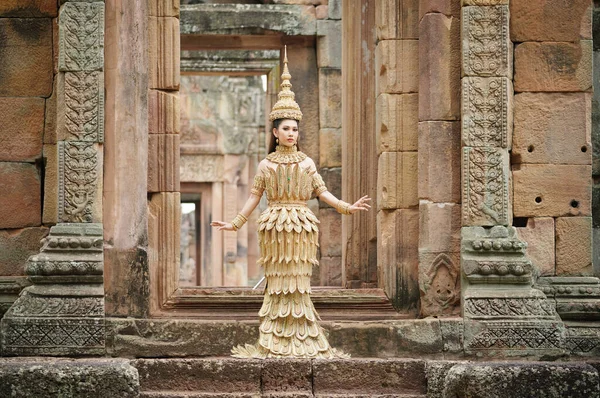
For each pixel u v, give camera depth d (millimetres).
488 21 16078
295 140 15266
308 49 23875
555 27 16703
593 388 13656
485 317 15570
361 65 18484
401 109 16531
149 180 16234
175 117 16391
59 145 15594
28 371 13633
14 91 16734
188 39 23875
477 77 16016
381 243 16531
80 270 15289
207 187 36406
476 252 15734
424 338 15562
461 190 16031
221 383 14547
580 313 16406
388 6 16641
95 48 15688
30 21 16797
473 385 13648
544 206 16578
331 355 15016
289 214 15078
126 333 15438
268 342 14953
